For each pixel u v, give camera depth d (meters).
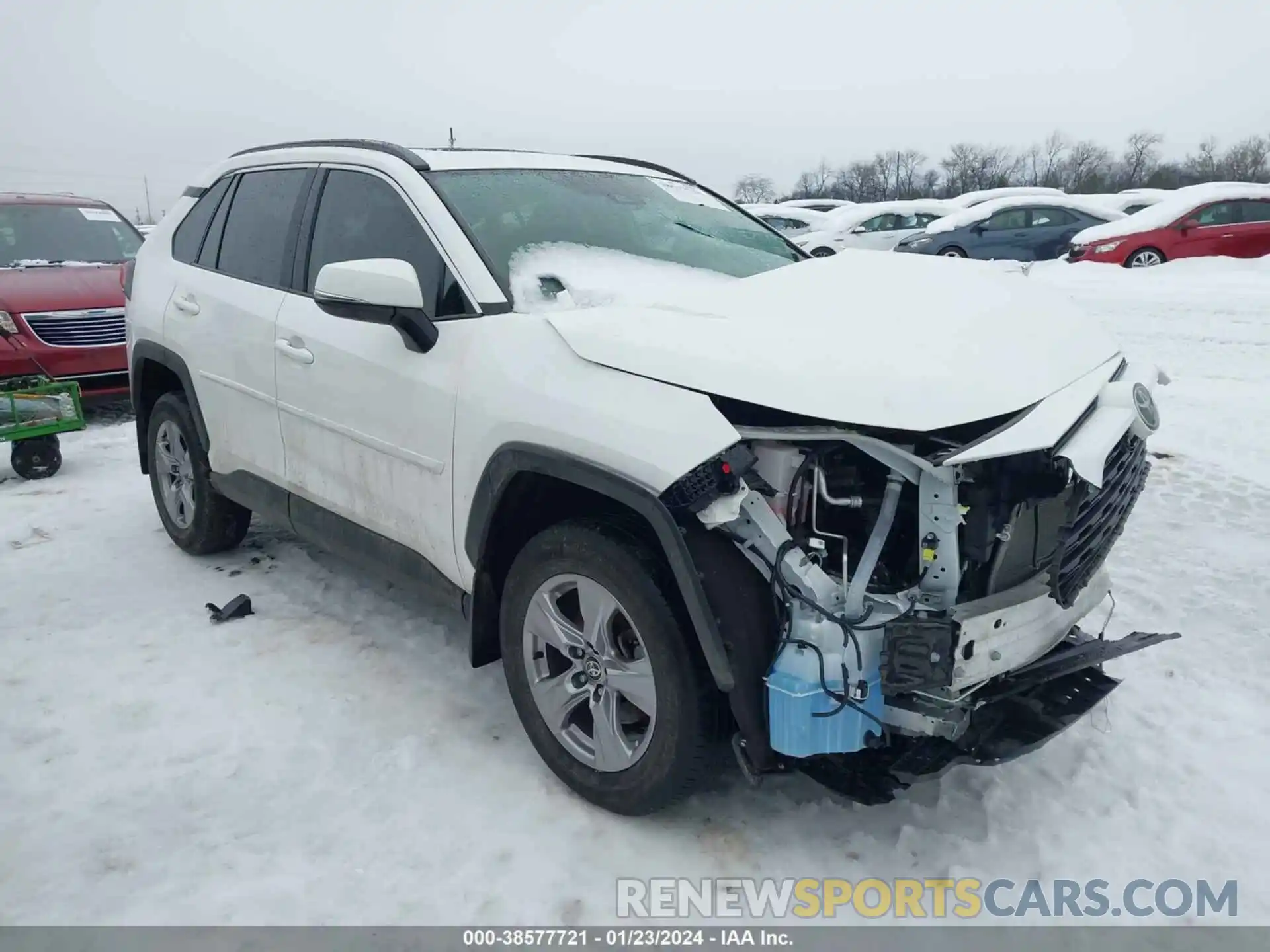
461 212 3.17
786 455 2.34
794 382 2.29
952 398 2.27
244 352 3.85
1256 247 14.65
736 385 2.32
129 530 5.14
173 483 4.71
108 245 9.09
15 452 6.02
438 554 3.08
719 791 2.88
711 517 2.29
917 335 2.48
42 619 4.00
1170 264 14.55
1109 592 2.99
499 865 2.57
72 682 3.47
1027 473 2.28
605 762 2.69
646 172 4.05
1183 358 8.73
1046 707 2.67
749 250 3.64
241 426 3.98
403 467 3.13
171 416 4.50
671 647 2.44
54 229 8.91
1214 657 3.63
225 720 3.24
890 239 20.58
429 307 3.06
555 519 2.96
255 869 2.54
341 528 3.56
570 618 2.83
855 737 2.33
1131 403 2.48
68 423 6.10
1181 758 3.04
